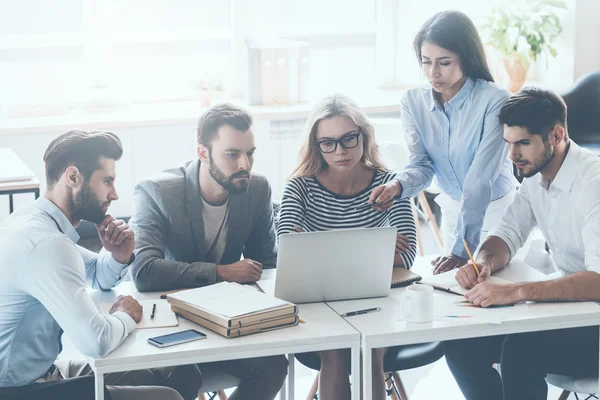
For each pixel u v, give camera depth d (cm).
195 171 283
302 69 552
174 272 268
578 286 249
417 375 377
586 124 514
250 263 276
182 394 260
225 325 223
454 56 315
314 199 293
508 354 260
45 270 212
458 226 338
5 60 525
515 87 568
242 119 273
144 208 281
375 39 597
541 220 285
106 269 262
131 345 219
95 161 226
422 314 235
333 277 253
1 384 218
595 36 573
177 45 557
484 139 322
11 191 372
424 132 343
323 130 283
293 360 293
